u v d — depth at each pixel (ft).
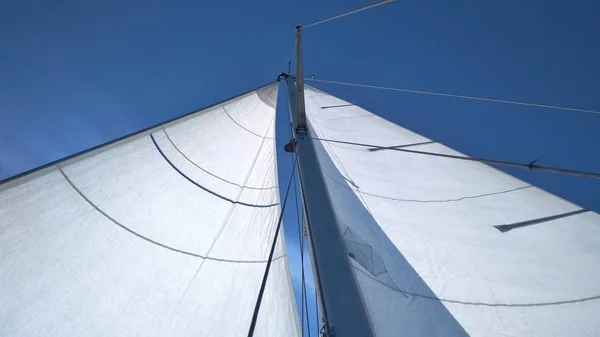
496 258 9.07
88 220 9.29
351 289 5.82
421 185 13.64
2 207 7.45
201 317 10.11
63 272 8.13
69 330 7.67
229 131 18.37
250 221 14.98
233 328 10.46
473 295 7.74
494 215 11.35
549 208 11.27
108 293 8.77
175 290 10.22
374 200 12.13
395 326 6.47
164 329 9.23
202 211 13.38
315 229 7.23
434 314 7.07
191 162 14.49
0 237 7.27
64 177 9.07
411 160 16.19
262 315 11.49
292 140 13.57
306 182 9.07
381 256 8.69
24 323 7.08
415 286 7.86
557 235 9.94
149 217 11.16
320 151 15.05
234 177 16.34
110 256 9.34
